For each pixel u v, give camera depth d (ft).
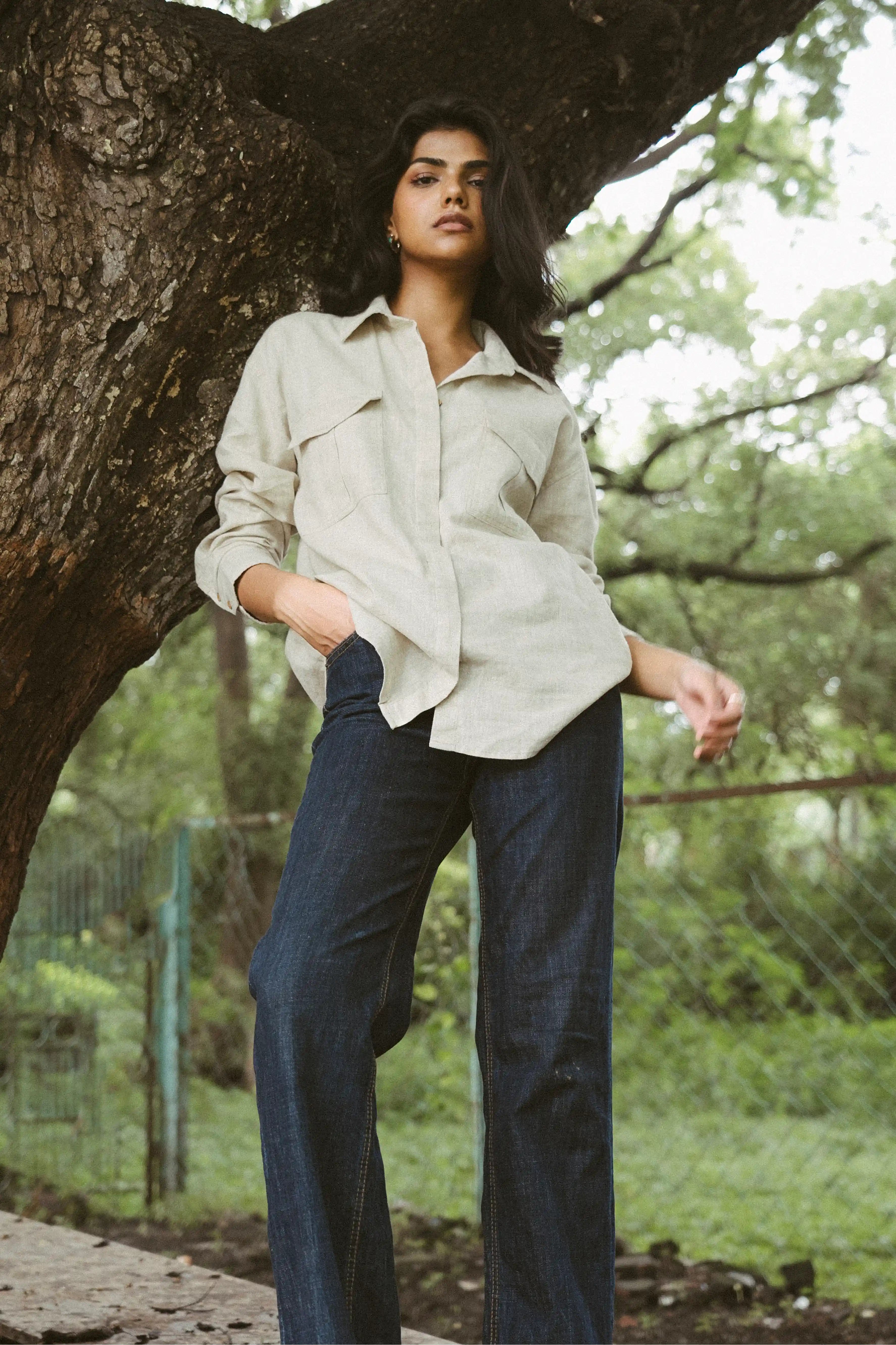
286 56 7.00
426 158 5.98
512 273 6.00
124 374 6.11
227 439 5.91
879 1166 19.03
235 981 25.23
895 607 34.14
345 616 5.24
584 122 7.52
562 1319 4.99
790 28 8.05
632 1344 11.59
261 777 29.58
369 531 5.39
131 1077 19.85
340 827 4.98
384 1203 4.84
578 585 5.57
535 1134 5.11
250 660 40.81
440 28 7.31
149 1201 17.44
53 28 6.04
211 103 6.17
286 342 5.92
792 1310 12.55
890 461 32.91
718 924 28.66
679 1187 17.74
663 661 5.64
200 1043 24.85
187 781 40.34
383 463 5.50
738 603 34.17
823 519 31.94
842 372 32.24
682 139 21.44
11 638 6.19
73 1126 19.19
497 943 5.25
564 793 5.24
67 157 6.05
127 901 19.02
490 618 5.25
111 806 35.58
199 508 6.35
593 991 5.18
